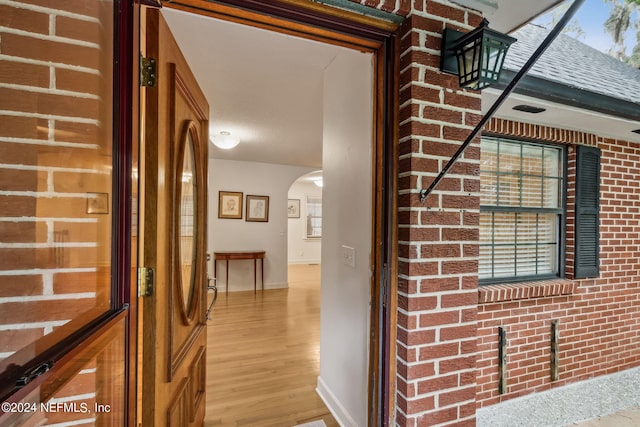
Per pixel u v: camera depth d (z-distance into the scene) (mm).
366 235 1535
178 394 1194
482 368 1964
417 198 1100
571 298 2256
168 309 1057
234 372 2412
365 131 1548
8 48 577
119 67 811
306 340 3068
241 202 5180
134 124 863
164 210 1027
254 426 1785
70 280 680
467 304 1181
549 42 795
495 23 1388
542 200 2299
